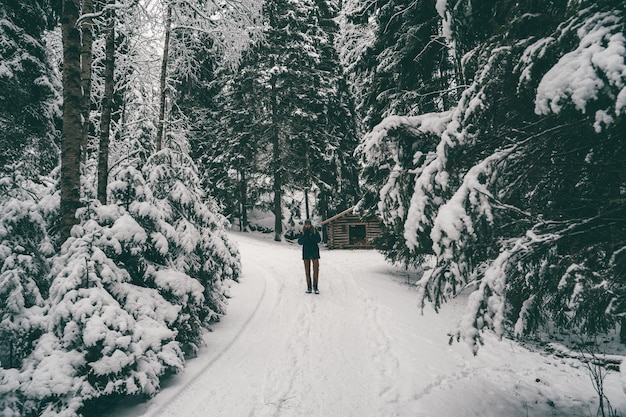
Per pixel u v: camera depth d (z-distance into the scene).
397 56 8.73
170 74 10.64
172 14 8.19
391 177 3.46
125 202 5.29
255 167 24.86
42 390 2.85
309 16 23.36
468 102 3.17
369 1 9.71
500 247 2.87
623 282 2.46
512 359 4.50
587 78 2.03
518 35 3.10
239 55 9.18
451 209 2.62
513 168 2.92
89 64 5.18
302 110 22.64
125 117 10.17
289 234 27.06
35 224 4.02
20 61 6.75
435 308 2.97
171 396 3.47
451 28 3.96
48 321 3.37
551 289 2.74
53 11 7.89
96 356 3.29
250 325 5.86
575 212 2.99
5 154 6.98
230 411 3.23
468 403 3.39
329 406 3.30
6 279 3.40
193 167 6.47
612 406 3.35
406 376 3.92
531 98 2.94
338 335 5.31
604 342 5.21
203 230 5.90
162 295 4.64
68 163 4.36
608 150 2.76
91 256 3.81
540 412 3.26
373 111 10.22
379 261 14.03
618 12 2.19
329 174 23.84
